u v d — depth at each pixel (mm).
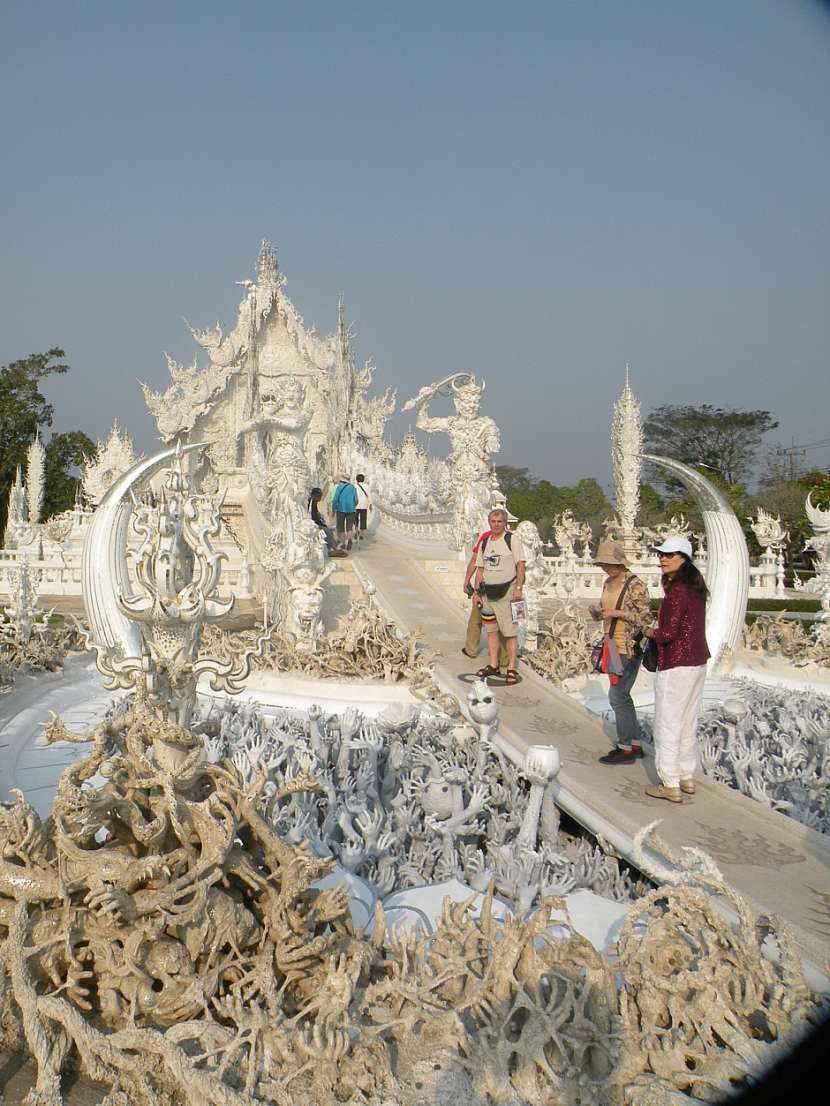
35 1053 3066
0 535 63594
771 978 3287
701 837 5801
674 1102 2861
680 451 68625
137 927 3436
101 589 9883
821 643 14617
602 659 7676
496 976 3385
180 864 3828
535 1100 2988
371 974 3680
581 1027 3150
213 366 38312
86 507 38500
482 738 8016
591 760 7617
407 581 16469
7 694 9969
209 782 4242
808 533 46688
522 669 10695
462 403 19078
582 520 60031
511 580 10242
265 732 8422
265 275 39312
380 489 34656
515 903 5121
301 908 3787
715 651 13070
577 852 6203
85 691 11070
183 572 4773
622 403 36406
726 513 13352
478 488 18859
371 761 7547
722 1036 3045
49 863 3736
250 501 20891
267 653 11352
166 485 4695
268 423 19359
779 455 66938
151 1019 3314
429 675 10570
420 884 5906
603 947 4457
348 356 43469
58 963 3445
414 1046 3189
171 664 4523
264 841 3967
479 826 6664
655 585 32750
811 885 5043
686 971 3248
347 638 11352
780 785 7914
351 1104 2865
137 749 4000
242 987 3453
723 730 9172
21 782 7270
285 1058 3037
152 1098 2934
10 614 12008
